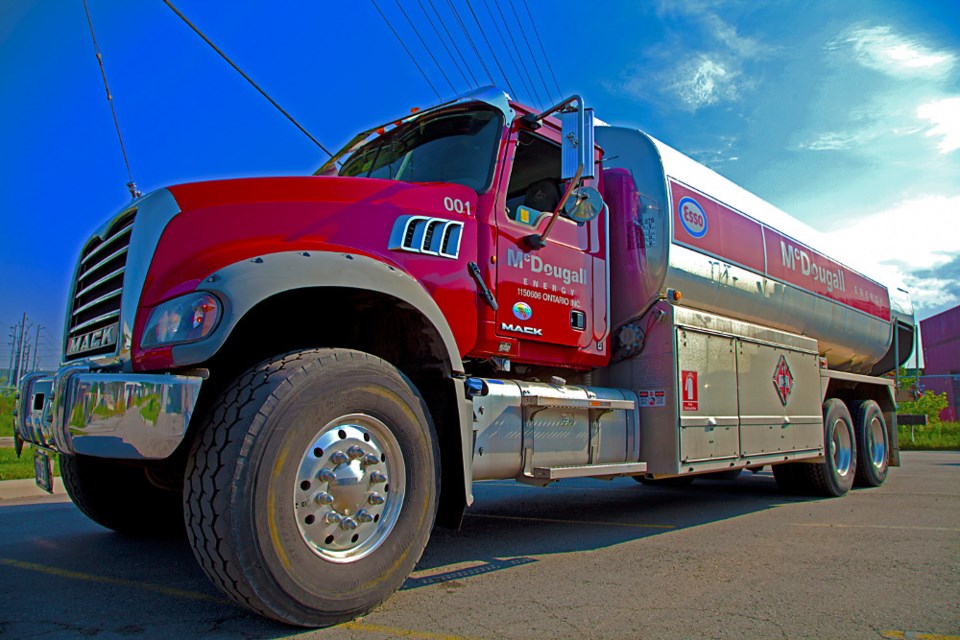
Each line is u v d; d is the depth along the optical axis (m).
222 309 2.78
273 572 2.56
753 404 6.11
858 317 8.65
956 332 36.03
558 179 4.90
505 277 4.27
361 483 2.95
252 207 3.32
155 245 3.08
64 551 4.29
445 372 3.54
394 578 3.00
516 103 4.56
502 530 5.22
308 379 2.79
